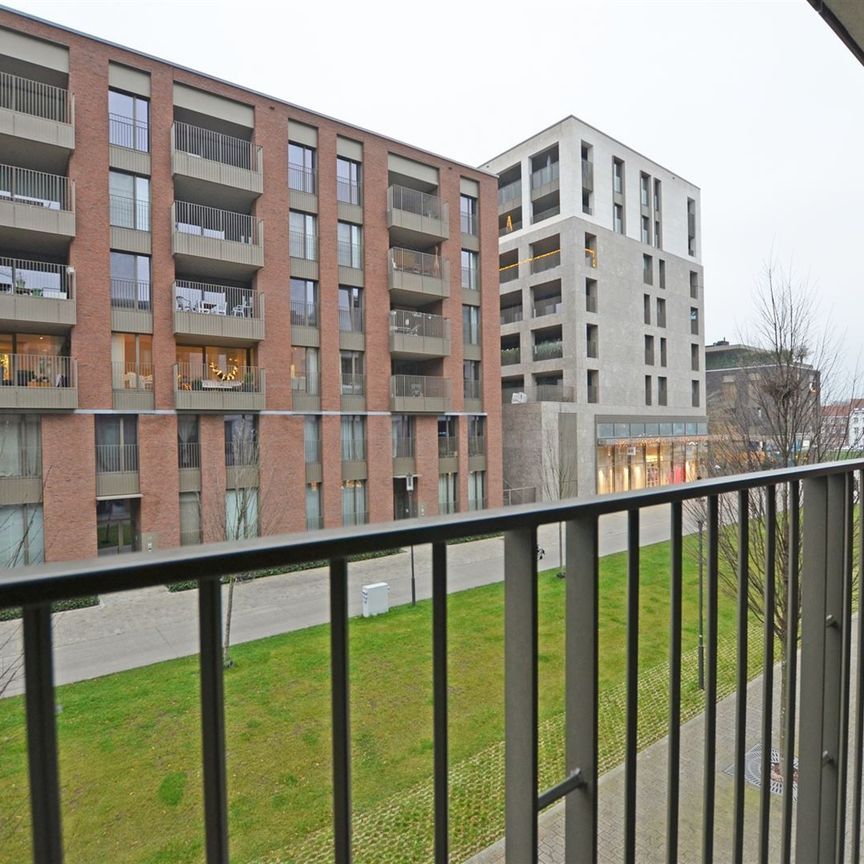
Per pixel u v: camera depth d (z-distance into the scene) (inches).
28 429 502.9
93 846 154.9
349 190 702.5
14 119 482.6
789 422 305.0
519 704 33.3
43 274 516.7
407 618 363.3
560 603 308.3
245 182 601.0
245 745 208.1
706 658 47.4
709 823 47.7
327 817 175.6
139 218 554.6
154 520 550.0
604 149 1063.0
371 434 698.2
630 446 1061.8
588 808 36.0
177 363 568.1
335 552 25.1
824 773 59.5
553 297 1077.8
